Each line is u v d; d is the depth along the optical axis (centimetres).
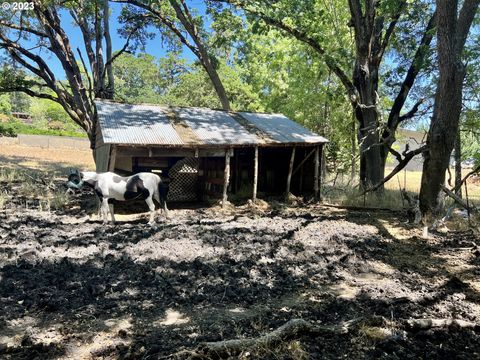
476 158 1238
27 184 1449
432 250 775
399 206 1291
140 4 2067
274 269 623
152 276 570
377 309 468
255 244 762
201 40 2080
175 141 1135
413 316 454
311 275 606
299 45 2489
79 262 625
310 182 1494
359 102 1509
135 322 431
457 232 949
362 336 394
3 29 2019
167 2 2194
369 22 1405
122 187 927
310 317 447
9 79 2053
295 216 1102
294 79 2803
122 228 884
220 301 495
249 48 2103
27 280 538
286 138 1334
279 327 398
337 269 639
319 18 1523
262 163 1567
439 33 960
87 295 498
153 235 812
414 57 1484
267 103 3088
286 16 1467
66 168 2225
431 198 1025
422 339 400
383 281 591
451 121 975
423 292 539
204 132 1265
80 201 1254
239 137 1269
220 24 1991
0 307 455
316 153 1395
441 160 998
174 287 533
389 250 772
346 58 1527
